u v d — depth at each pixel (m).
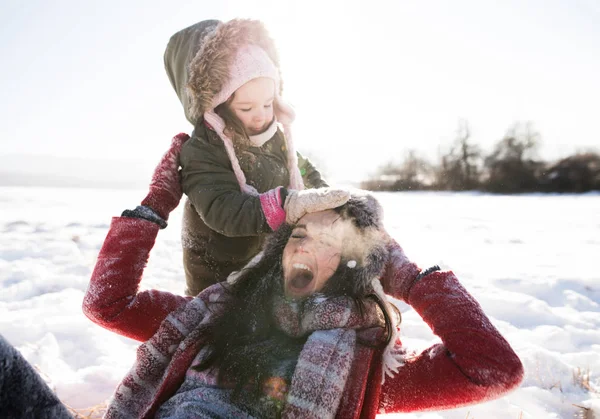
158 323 1.85
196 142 2.07
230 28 2.09
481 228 9.03
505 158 29.42
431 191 30.59
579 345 3.08
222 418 1.44
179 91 2.47
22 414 0.87
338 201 1.62
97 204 13.18
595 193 25.47
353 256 1.65
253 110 2.14
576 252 6.28
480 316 1.52
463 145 30.55
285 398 1.47
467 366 1.45
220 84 2.09
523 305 3.70
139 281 1.86
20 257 5.31
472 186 30.31
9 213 10.19
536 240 7.47
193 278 2.35
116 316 1.79
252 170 2.24
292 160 2.40
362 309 1.61
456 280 1.63
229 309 1.70
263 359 1.53
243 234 1.88
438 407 1.54
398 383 1.58
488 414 2.23
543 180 28.28
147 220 1.88
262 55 2.12
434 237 7.64
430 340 3.07
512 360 1.43
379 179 31.89
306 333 1.60
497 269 5.02
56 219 8.95
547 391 2.41
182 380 1.64
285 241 1.78
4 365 0.85
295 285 1.65
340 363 1.47
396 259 1.71
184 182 2.05
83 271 4.68
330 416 1.41
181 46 2.41
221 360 1.56
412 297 1.63
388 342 1.58
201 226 2.27
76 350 2.86
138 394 1.71
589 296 4.11
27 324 3.09
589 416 2.22
